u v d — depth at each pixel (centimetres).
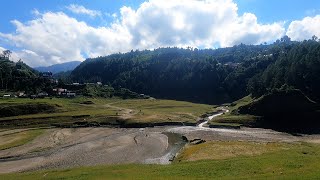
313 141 10762
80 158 8612
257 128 14400
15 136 12012
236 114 16375
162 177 5006
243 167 5372
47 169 7388
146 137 11869
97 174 5631
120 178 5138
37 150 9675
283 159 5744
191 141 10581
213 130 13650
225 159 6475
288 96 15188
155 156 8606
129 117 16062
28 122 15200
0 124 14862
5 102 18500
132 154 8938
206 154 7731
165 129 14138
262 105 15575
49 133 12825
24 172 7069
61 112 17962
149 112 18488
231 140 10625
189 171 5372
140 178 5012
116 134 12812
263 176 4541
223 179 4509
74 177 5491
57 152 9394
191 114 17962
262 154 6781
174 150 9438
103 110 18925
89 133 13050
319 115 14612
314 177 4141
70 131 13525
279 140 11019
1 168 7762
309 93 16050
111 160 8281
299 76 16800
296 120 14625
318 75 16588
